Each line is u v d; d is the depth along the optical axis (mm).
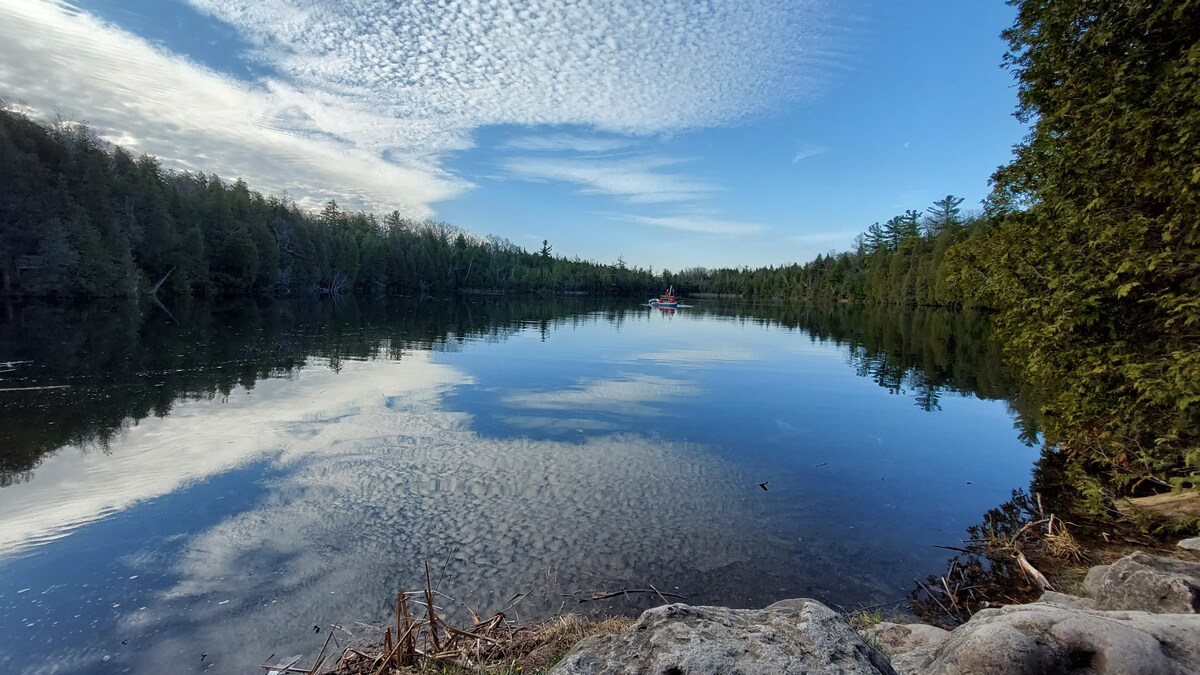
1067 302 6777
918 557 5863
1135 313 6414
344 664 3826
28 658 3975
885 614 4781
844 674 1611
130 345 19016
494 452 8773
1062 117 7000
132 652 4059
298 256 62969
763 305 84312
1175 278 5812
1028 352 8211
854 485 7949
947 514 7039
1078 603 3945
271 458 8242
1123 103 6055
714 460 8781
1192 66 5090
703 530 6242
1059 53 7023
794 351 24688
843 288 91812
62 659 3979
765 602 4930
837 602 4980
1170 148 5352
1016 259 7695
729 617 2014
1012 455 9578
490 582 5059
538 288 113250
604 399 13273
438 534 5930
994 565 5711
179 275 46500
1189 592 3383
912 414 12656
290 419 10562
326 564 5305
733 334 33156
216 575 5094
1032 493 7820
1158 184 5586
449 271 92625
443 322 35531
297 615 4535
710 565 5508
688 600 4906
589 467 8188
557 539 5887
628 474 7969
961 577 5449
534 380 15594
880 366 20266
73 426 9648
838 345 27297
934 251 64750
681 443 9680
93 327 23391
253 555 5453
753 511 6844
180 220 50219
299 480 7391
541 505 6746
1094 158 6320
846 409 13039
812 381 16781
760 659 1672
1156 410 6461
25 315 26828
